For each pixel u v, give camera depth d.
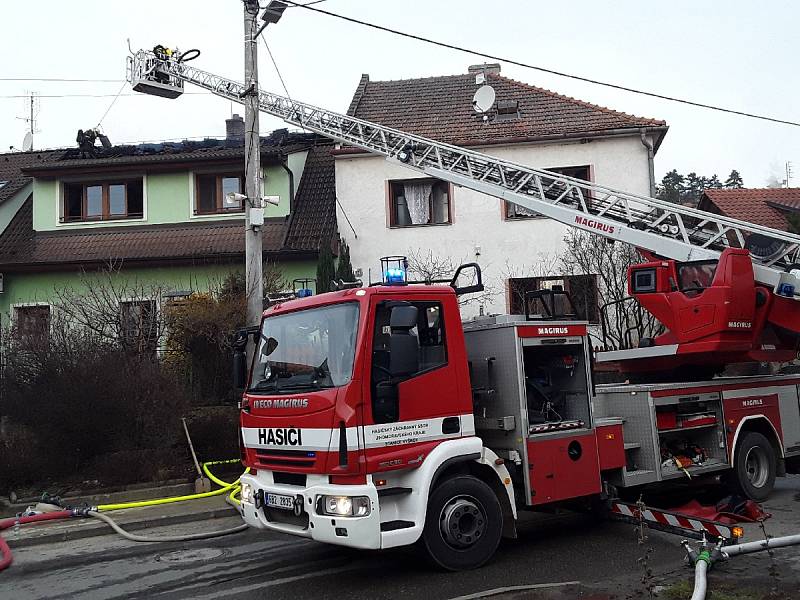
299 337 6.93
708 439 9.26
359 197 19.67
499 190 11.59
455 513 6.63
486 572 6.66
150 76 15.30
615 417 8.53
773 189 25.45
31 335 12.56
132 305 14.76
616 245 17.33
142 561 7.78
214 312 14.63
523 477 7.11
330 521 6.08
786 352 9.80
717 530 6.80
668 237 10.05
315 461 6.30
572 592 5.98
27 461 11.09
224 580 6.88
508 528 6.98
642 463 8.43
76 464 11.48
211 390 14.56
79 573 7.44
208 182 19.91
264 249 18.16
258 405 7.00
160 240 19.27
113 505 10.18
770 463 9.70
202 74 15.18
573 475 7.44
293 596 6.27
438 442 6.63
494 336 7.42
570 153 19.34
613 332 16.86
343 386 6.27
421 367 6.66
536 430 7.23
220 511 9.95
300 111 14.17
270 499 6.73
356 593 6.24
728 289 8.98
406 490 6.45
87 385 11.53
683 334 9.41
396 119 21.09
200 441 12.32
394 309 6.10
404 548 7.57
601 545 7.51
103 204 20.25
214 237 19.16
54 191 20.02
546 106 20.83
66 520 9.79
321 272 16.83
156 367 12.50
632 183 19.08
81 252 19.11
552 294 8.49
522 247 19.08
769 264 9.48
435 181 19.78
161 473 11.50
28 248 19.52
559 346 7.64
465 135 19.88
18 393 11.66
